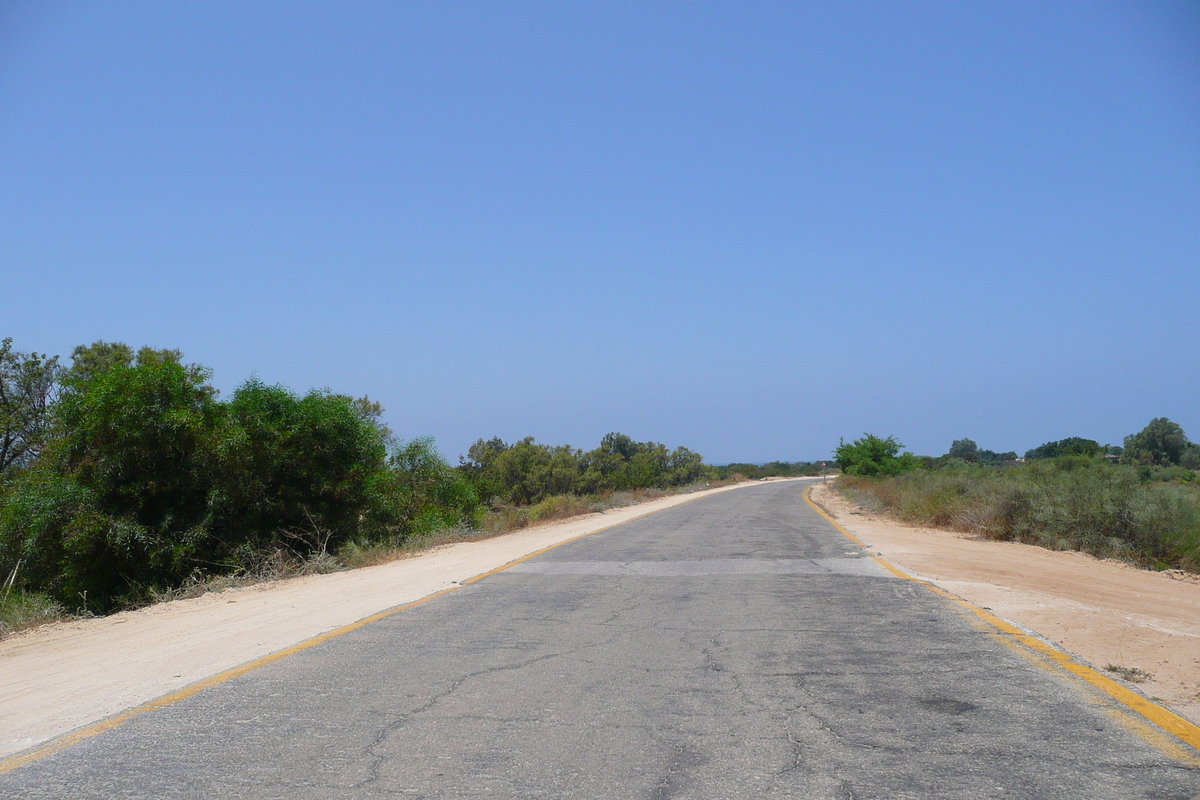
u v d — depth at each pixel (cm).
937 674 640
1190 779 420
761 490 5588
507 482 5006
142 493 1677
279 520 1881
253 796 420
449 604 1025
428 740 504
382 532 2145
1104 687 596
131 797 423
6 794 431
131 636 986
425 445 2627
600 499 4312
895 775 433
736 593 1068
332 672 682
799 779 430
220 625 995
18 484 1755
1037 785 415
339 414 2006
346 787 430
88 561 1591
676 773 443
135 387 1684
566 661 707
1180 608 1055
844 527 2202
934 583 1130
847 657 702
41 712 607
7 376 2491
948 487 2419
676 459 8388
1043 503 1847
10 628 1234
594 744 493
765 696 588
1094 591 1146
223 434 1725
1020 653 704
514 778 439
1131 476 1823
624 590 1116
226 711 576
